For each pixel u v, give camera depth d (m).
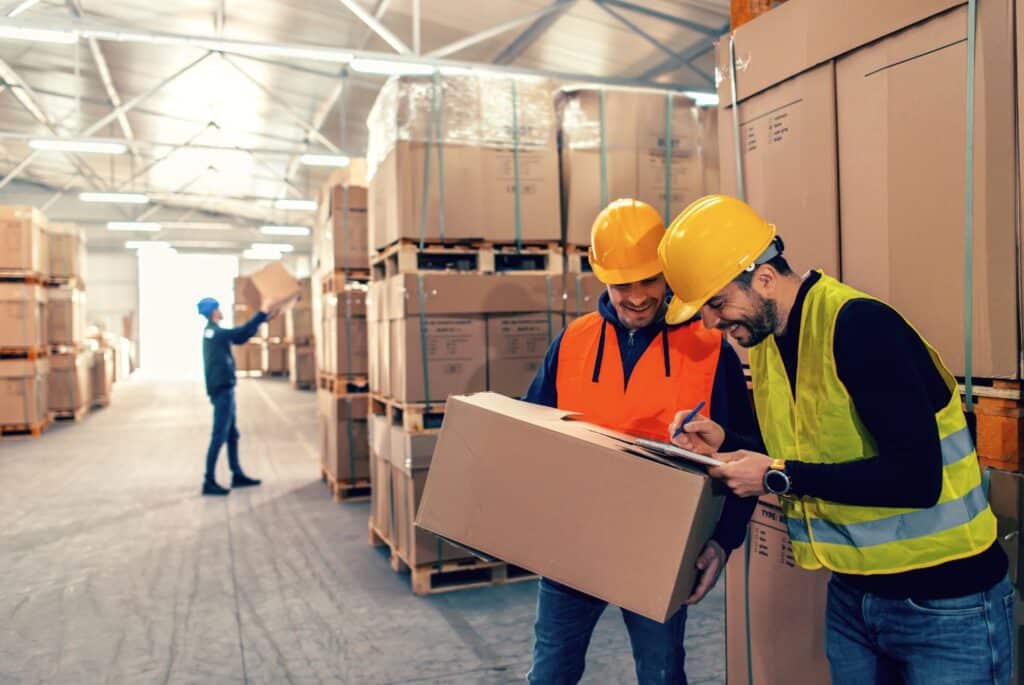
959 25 1.57
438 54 7.61
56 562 4.71
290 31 9.46
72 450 8.96
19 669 3.24
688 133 4.28
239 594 4.11
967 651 1.39
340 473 6.24
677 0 7.45
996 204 1.51
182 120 14.27
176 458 8.40
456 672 3.15
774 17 2.03
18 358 10.39
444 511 1.72
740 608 2.26
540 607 1.96
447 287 3.93
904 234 1.70
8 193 21.17
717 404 1.89
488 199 4.04
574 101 4.17
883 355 1.30
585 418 1.94
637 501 1.50
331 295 6.45
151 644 3.48
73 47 10.73
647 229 1.87
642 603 1.49
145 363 25.25
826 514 1.49
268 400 14.74
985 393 1.58
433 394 3.96
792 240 2.01
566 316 4.11
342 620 3.72
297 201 17.39
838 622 1.60
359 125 13.41
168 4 8.96
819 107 1.91
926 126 1.65
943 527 1.39
